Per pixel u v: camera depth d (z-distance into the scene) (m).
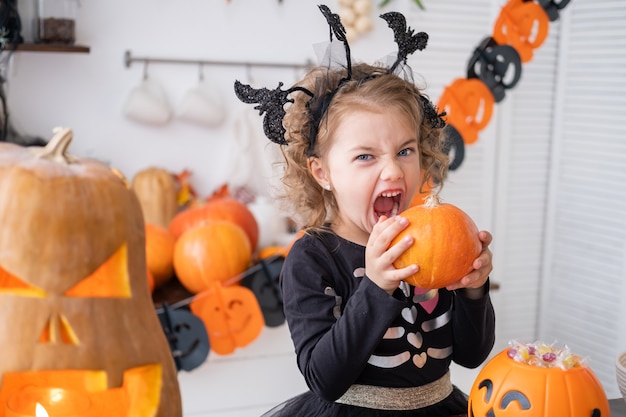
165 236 2.23
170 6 2.48
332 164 1.19
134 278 0.94
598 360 2.72
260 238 2.42
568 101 2.81
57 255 0.86
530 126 2.87
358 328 1.06
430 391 1.21
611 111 2.64
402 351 1.19
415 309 1.22
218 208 2.31
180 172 2.58
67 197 0.87
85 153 2.45
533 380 0.92
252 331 2.13
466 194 2.84
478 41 2.77
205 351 2.06
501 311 2.95
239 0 2.54
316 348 1.10
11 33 2.18
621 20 2.59
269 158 2.56
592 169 2.72
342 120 1.17
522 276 2.96
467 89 2.13
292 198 1.35
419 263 0.98
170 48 2.50
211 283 2.12
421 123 1.27
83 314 0.88
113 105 2.48
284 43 2.61
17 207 0.85
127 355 0.90
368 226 1.18
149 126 2.53
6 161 0.89
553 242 2.91
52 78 2.41
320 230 1.25
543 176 2.93
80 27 2.40
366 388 1.18
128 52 2.46
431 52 2.71
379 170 1.15
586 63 2.73
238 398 2.20
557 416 0.91
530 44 2.17
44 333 0.87
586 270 2.77
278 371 2.22
